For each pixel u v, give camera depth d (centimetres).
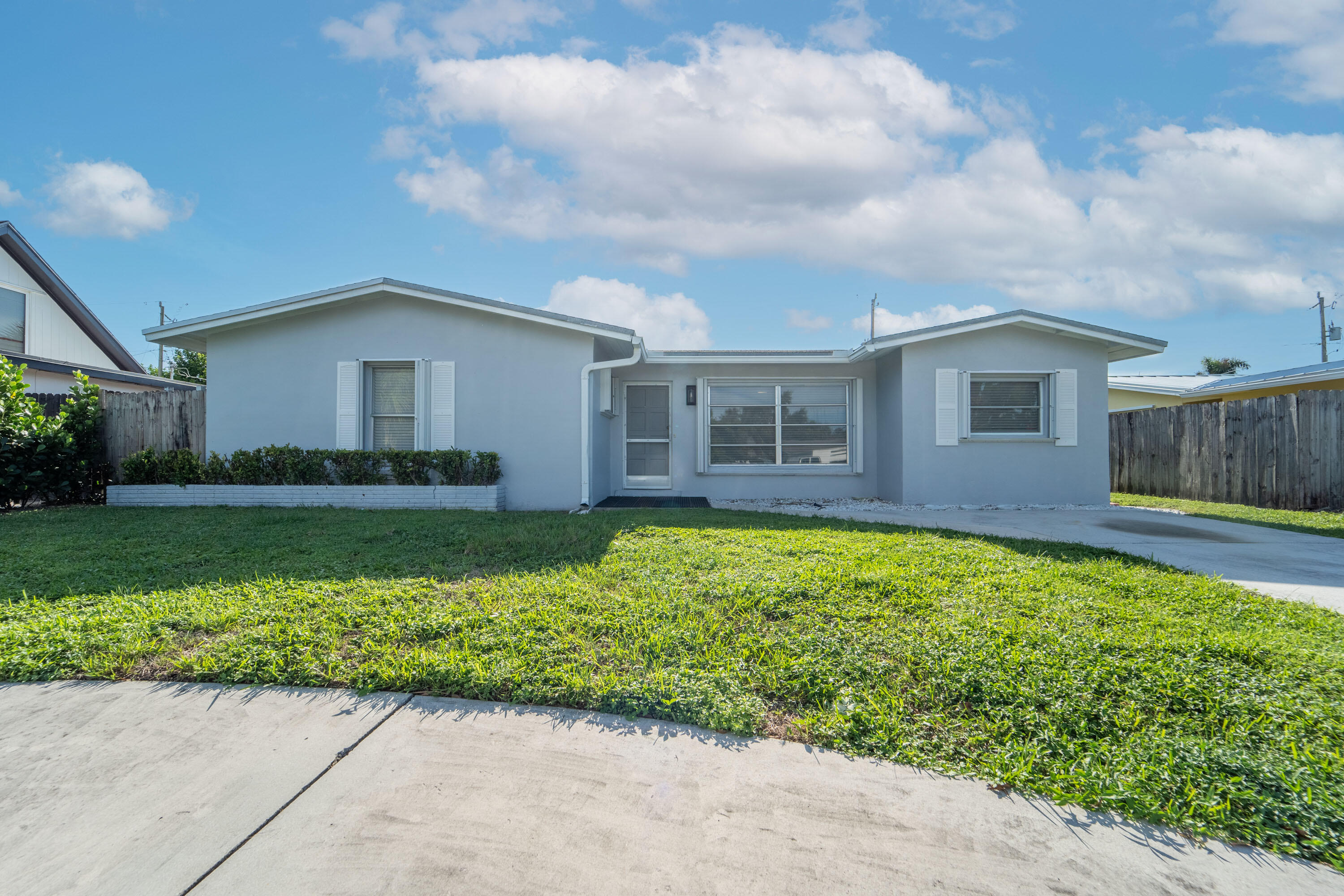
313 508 859
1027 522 824
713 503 1091
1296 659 302
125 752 234
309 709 269
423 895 163
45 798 205
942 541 610
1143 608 386
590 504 931
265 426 945
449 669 292
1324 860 177
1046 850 182
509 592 412
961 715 259
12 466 849
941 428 1036
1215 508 998
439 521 721
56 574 470
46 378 1342
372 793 209
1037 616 369
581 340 933
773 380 1173
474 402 938
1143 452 1262
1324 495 953
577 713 267
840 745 239
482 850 181
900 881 169
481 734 249
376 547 573
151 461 921
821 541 600
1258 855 180
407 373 962
